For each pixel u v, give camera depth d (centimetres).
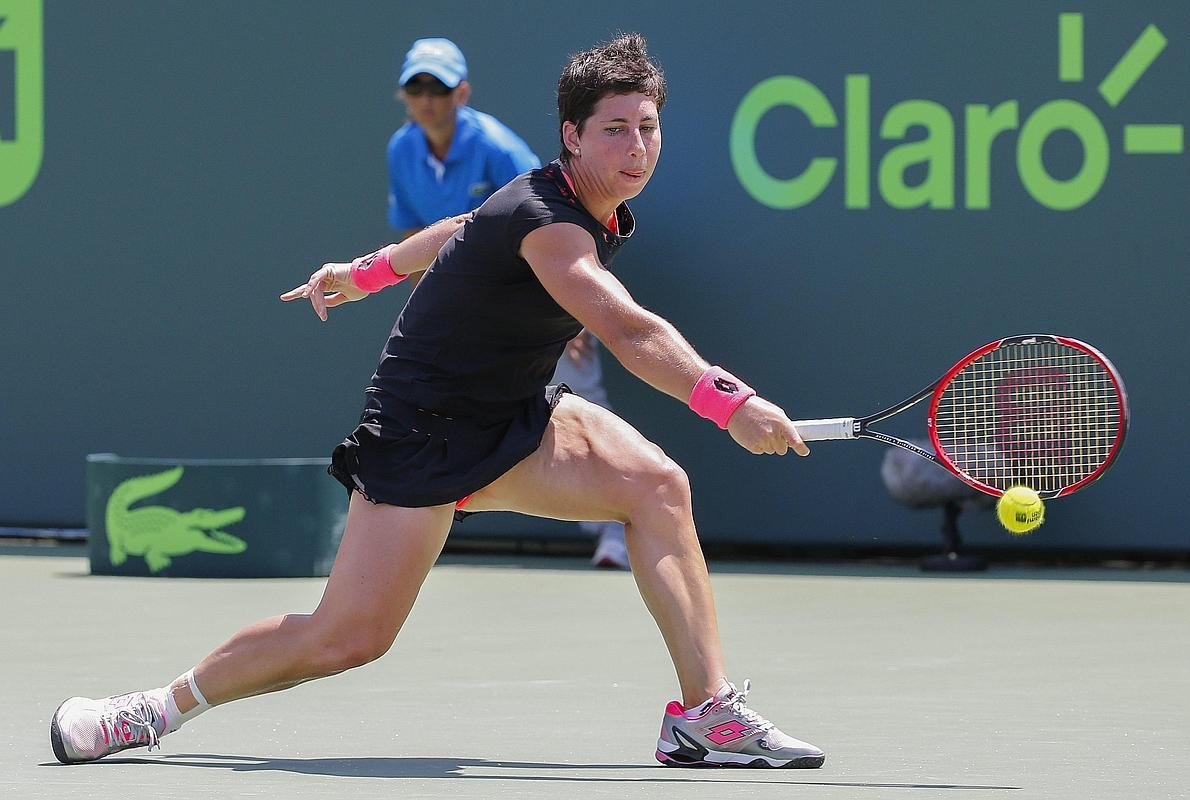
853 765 1316
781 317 2978
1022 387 1827
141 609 2386
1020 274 2902
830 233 2958
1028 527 1326
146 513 2775
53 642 2073
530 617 2352
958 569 2916
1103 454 2141
